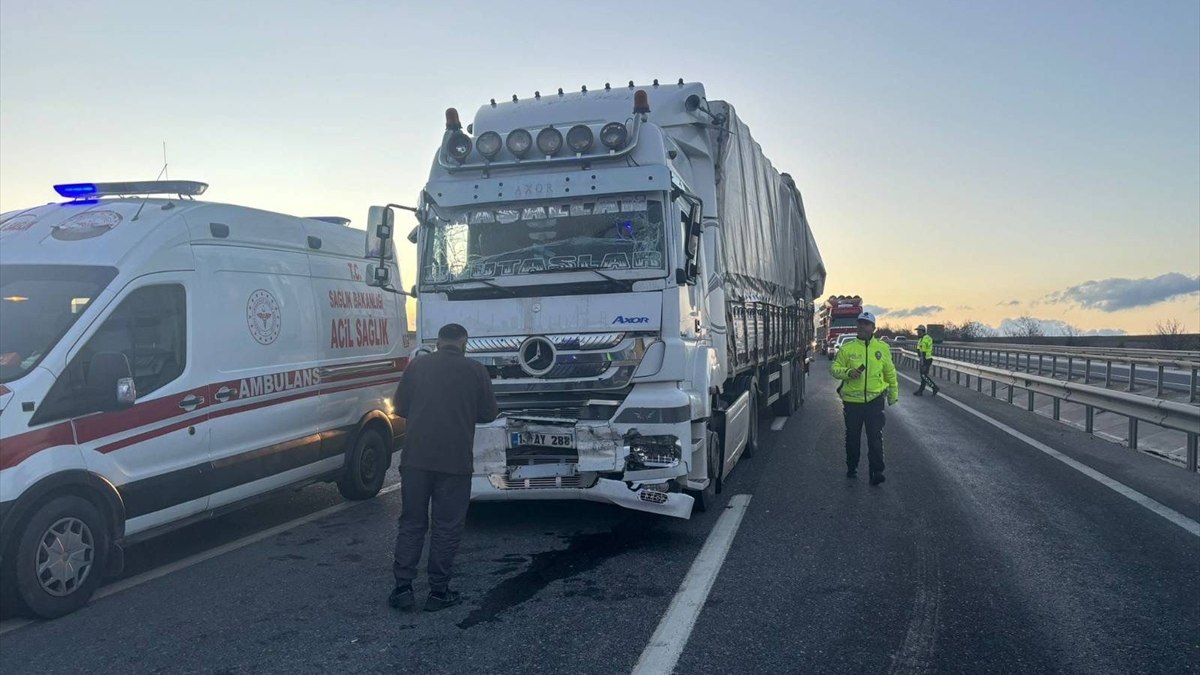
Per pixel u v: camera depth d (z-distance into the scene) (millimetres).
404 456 5750
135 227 6797
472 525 7977
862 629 5156
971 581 6070
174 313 6871
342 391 9023
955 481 9742
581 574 6371
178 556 7117
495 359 7273
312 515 8656
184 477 6785
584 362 7156
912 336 59562
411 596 5605
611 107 9016
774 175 14656
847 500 8805
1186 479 9797
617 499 7086
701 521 7980
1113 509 8250
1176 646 4875
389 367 10062
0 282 6250
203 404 7023
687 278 7410
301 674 4570
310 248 8836
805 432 14242
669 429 7027
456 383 5797
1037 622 5258
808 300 20422
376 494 9664
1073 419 16406
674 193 7531
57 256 6473
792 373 16781
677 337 7191
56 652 4977
